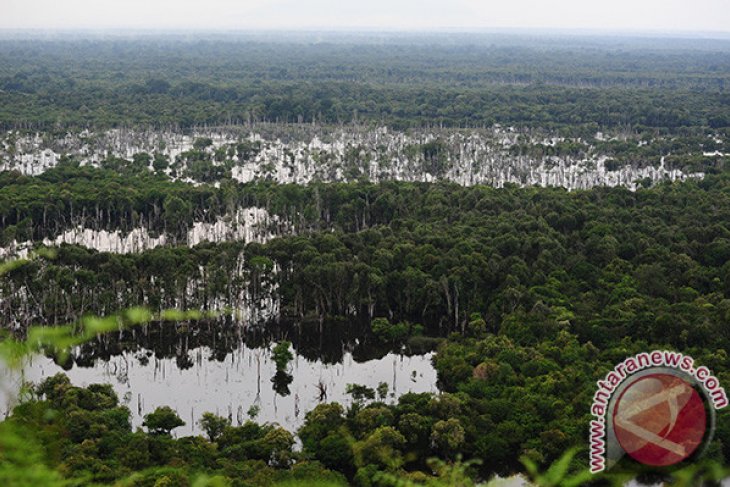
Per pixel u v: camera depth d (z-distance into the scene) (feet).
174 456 214.28
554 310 318.45
